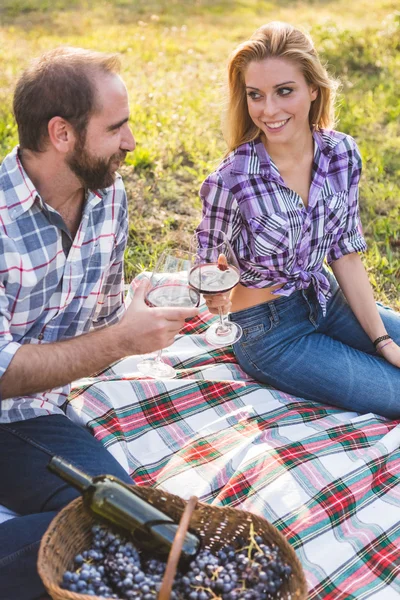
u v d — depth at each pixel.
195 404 3.31
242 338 3.38
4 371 2.34
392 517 2.79
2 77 7.60
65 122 2.38
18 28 10.12
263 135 3.15
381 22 10.21
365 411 3.35
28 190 2.47
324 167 3.18
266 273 3.22
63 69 2.38
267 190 3.11
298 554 2.62
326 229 3.24
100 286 2.77
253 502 2.78
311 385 3.33
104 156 2.47
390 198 5.49
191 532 2.19
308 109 3.06
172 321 2.48
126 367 3.54
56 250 2.56
